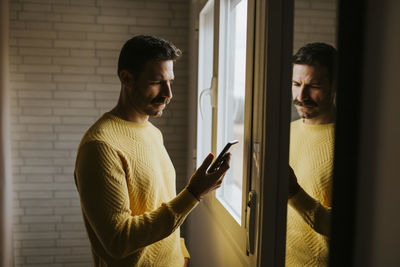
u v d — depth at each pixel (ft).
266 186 3.22
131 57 3.59
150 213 3.45
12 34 9.51
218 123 5.65
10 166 9.55
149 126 4.20
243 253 4.15
